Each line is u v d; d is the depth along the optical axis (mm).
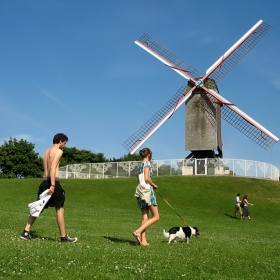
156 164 54625
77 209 34188
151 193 13352
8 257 9531
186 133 55062
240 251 12812
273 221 36625
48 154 12547
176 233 14555
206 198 42344
